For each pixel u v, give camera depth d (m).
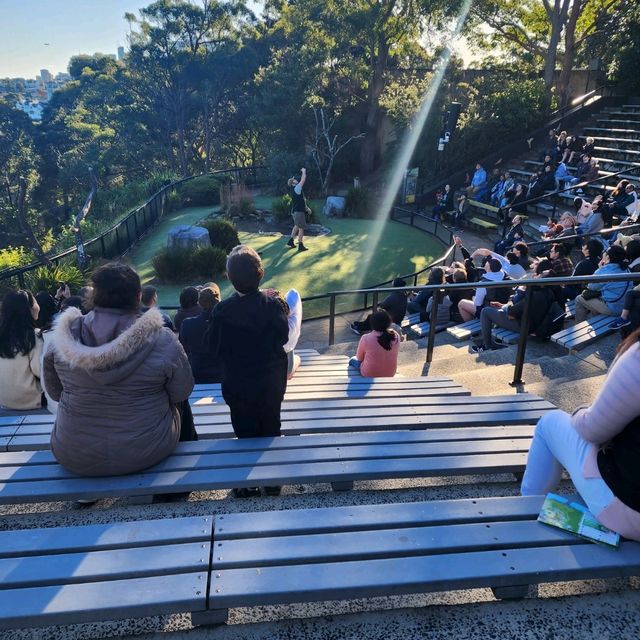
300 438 2.99
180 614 2.02
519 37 29.61
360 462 2.76
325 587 1.83
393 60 30.84
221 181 26.12
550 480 2.37
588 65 27.59
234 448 2.85
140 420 2.44
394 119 26.12
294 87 28.98
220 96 46.09
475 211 20.95
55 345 2.25
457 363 6.66
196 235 15.64
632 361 1.70
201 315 5.26
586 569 1.92
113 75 54.97
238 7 44.53
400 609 1.99
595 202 12.62
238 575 1.89
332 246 17.55
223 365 2.83
